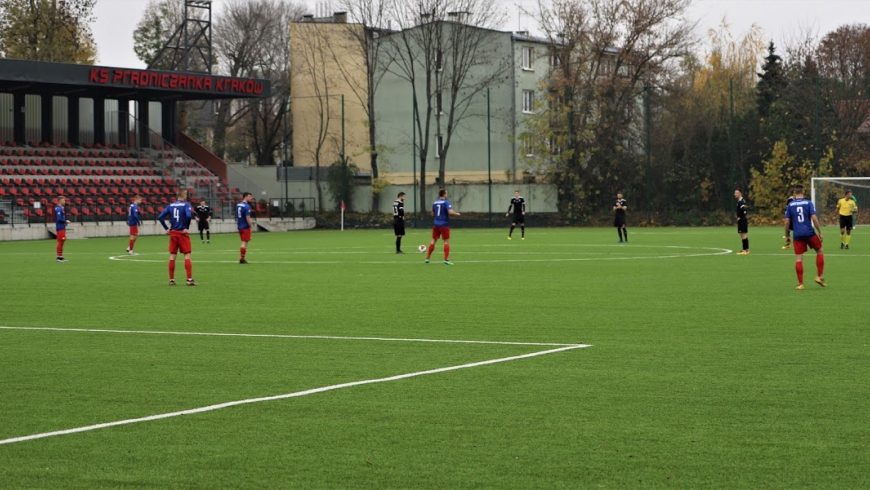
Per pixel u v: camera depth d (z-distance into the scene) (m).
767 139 58.91
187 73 57.03
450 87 67.56
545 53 65.19
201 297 19.14
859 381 9.93
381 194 66.44
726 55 73.88
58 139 61.38
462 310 16.48
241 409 8.91
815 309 16.09
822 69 65.69
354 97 72.44
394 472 6.91
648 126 59.94
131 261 31.25
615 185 61.09
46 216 50.66
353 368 10.98
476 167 67.81
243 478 6.80
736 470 6.90
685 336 13.18
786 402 8.99
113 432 8.09
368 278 23.33
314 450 7.49
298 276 24.17
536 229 57.34
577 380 10.13
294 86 73.19
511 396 9.37
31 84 55.31
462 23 65.06
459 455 7.32
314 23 71.94
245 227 29.09
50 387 9.98
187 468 7.04
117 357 11.87
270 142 81.12
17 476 6.88
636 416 8.51
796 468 6.92
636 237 44.97
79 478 6.83
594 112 61.28
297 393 9.59
